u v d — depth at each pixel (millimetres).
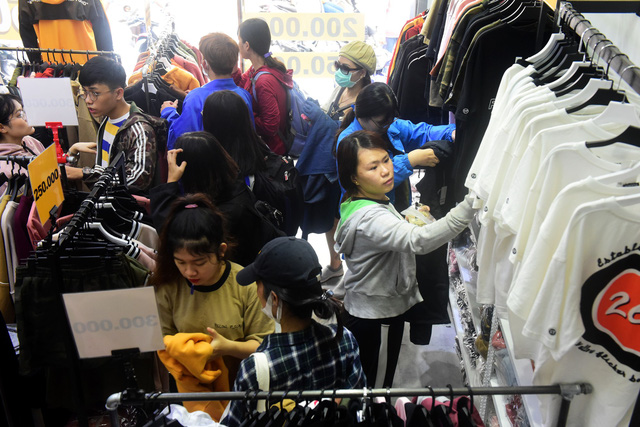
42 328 1812
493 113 1868
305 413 1209
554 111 1471
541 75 1821
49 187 1791
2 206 2213
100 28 4957
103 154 2881
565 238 1170
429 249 1875
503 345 2088
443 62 2873
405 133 2947
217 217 1703
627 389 1287
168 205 2125
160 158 2881
